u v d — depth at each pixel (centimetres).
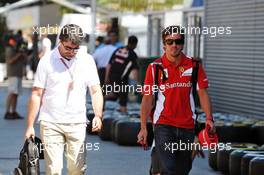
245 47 5206
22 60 5419
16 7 10331
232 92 5425
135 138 3991
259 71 4966
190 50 6288
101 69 5425
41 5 9631
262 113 4891
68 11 9400
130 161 3509
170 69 2291
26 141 2186
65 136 2247
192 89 2308
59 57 2205
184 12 6612
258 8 5003
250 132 3878
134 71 5003
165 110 2294
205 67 5934
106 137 4228
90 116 4447
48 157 2228
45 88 2223
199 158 3612
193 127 2311
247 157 2873
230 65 5469
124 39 7862
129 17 7831
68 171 2289
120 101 4953
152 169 2358
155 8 7306
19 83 5438
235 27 5394
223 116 4488
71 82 2214
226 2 5559
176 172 2295
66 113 2220
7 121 5306
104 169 3272
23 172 2162
